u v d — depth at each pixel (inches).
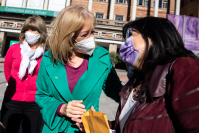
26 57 68.4
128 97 37.5
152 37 30.0
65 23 40.8
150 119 26.4
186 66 24.0
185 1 935.0
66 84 42.0
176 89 23.3
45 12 652.1
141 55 31.7
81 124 41.6
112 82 49.7
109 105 157.9
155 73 28.2
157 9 774.5
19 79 68.6
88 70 43.5
